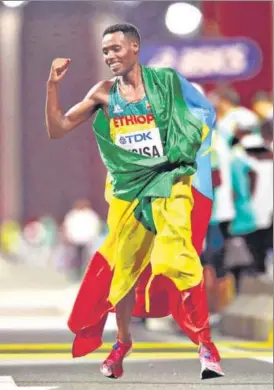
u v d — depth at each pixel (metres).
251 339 22.84
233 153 24.50
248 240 24.97
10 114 30.45
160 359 18.55
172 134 13.73
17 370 16.80
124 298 14.11
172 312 14.05
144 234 13.89
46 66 24.92
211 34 34.41
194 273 13.73
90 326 14.10
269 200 24.70
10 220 92.06
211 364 13.80
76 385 14.93
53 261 69.25
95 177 85.50
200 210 13.98
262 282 23.39
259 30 34.62
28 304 35.31
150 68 13.82
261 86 34.12
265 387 14.65
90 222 56.81
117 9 45.28
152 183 13.77
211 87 28.12
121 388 14.61
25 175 90.44
